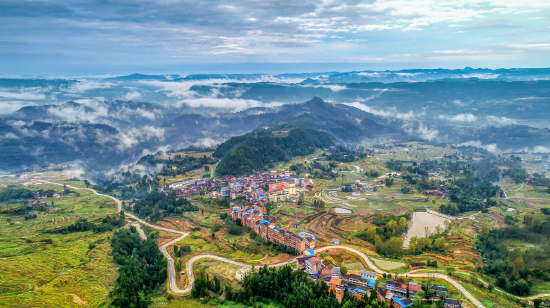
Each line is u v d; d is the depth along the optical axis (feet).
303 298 635.25
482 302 636.48
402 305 598.75
